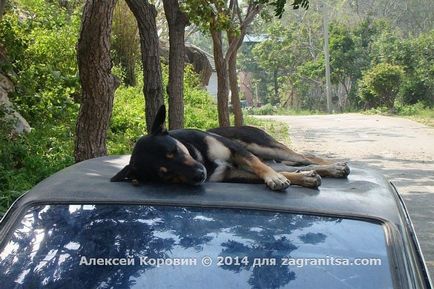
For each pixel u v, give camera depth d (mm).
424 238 5219
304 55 33531
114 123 9312
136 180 2221
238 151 2480
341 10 32906
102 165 2561
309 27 33250
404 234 1981
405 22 32938
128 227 2004
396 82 23641
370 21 30859
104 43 4625
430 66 23750
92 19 4535
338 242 1929
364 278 1844
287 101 34750
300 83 33125
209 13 7016
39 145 6883
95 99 4738
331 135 14180
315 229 1964
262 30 33969
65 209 2074
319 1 32938
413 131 14945
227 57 9961
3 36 9102
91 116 4758
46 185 2209
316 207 2041
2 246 1996
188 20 6855
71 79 9094
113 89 4820
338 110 32312
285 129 15539
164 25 18328
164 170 2207
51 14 11047
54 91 8766
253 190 2174
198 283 1883
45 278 1923
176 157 2223
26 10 10953
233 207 2037
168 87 6891
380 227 1975
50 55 9336
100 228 2012
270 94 38281
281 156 3014
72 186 2189
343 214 2008
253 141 2982
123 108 10289
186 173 2188
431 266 4473
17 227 2041
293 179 2279
